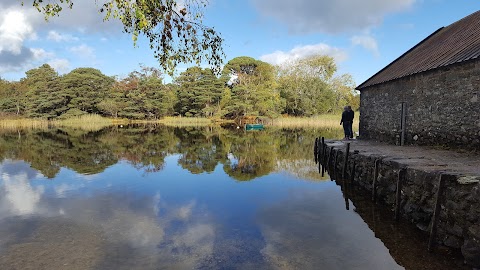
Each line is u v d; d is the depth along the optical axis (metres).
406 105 13.41
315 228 7.79
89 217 8.66
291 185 12.33
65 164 16.78
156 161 17.86
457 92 10.38
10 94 61.25
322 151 16.61
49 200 10.24
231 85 62.94
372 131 16.97
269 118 51.28
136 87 59.72
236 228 7.82
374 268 5.77
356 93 63.44
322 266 5.88
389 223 7.98
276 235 7.36
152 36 5.22
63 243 6.98
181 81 60.91
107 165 16.55
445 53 11.60
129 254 6.43
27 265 6.00
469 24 13.14
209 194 10.99
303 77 57.09
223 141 28.19
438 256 6.10
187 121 55.62
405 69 13.85
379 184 9.74
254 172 14.95
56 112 56.38
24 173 14.38
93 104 59.16
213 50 5.75
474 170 7.02
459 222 5.96
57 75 60.56
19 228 7.86
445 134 11.01
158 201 10.19
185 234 7.46
